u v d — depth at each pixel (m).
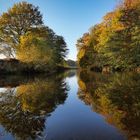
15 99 15.55
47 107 13.07
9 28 50.94
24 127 9.16
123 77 30.66
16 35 51.25
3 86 23.14
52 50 58.19
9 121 10.17
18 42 50.81
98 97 16.27
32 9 52.25
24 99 15.57
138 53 31.11
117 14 34.41
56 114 11.36
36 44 48.81
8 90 20.08
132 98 14.82
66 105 13.61
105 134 8.13
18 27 51.25
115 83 23.91
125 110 11.67
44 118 10.64
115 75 36.59
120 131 8.38
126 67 37.56
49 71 55.28
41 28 53.38
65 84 26.38
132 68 36.66
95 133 8.29
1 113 11.64
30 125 9.49
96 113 11.37
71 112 11.75
